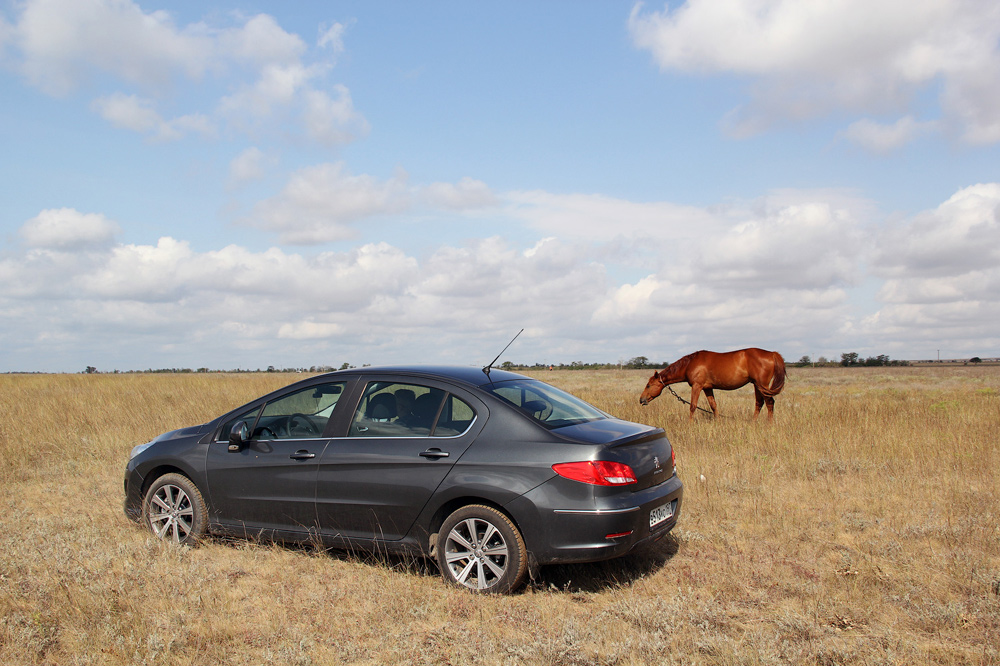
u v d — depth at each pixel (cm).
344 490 546
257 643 416
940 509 700
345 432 562
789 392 2783
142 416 1361
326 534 558
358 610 468
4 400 1659
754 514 691
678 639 409
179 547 580
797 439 1067
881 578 508
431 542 520
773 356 1408
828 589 491
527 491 481
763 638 405
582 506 470
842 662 379
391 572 536
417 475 518
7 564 536
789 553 581
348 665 389
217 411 1442
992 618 434
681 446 1077
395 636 423
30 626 420
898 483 814
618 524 470
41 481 899
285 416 602
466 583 500
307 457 563
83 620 429
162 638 397
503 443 502
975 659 380
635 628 430
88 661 379
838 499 757
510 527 486
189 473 616
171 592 482
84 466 971
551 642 400
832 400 1775
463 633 424
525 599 486
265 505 582
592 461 475
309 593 498
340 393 584
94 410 1409
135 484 648
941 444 1002
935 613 439
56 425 1242
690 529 650
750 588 502
